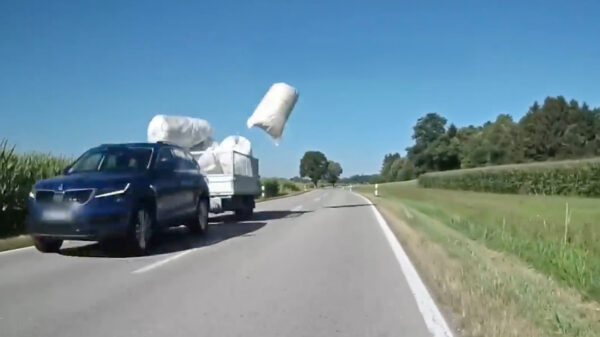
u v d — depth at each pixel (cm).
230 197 1906
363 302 715
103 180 1059
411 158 13125
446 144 12106
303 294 762
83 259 1059
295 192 6950
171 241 1353
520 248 1227
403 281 851
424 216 2058
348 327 602
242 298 736
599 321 592
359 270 947
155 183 1170
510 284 731
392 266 988
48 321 620
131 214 1063
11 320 624
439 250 1087
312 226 1766
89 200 1027
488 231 1585
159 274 905
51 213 1028
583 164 4378
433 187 7600
